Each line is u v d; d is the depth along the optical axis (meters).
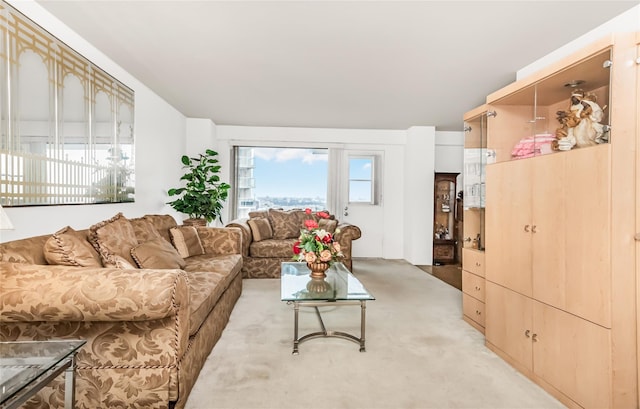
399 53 2.83
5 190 1.82
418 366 2.18
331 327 2.85
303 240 2.90
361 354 2.34
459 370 2.14
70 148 2.38
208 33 2.51
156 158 4.08
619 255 1.58
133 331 1.64
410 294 3.93
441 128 6.11
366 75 3.37
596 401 1.63
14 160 1.88
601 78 1.79
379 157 6.30
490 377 2.07
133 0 2.08
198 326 1.98
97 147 2.74
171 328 1.64
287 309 3.32
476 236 2.97
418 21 2.30
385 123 5.68
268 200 6.25
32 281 1.49
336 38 2.57
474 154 3.01
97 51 2.79
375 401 1.79
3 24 1.81
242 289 4.07
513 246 2.22
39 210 2.10
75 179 2.44
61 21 2.33
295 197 6.28
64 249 1.76
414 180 5.89
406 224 6.18
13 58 1.87
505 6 2.11
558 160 1.86
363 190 6.32
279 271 4.71
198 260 3.30
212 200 4.67
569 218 1.79
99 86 2.76
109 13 2.23
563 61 1.85
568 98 2.17
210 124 5.39
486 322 2.50
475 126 2.99
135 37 2.58
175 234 3.44
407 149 6.16
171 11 2.21
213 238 3.86
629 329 1.59
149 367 1.64
